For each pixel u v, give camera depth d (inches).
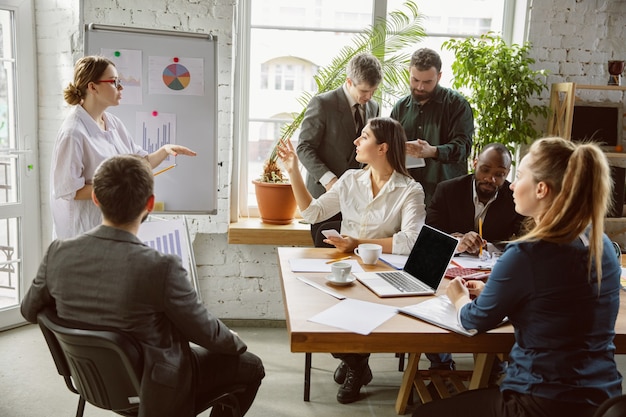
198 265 146.3
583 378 58.7
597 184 58.2
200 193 132.6
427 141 133.4
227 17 135.4
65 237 101.5
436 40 152.9
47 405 103.1
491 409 62.7
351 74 122.4
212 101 130.0
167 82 127.3
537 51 146.6
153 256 61.6
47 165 140.9
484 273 89.5
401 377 121.0
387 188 105.6
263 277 147.9
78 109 101.1
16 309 138.9
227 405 74.1
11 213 136.2
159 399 61.7
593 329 59.8
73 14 132.0
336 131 130.3
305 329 66.2
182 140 129.9
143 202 63.6
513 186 66.7
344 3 148.2
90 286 61.2
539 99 148.1
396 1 148.2
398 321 70.0
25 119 136.7
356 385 108.9
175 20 134.1
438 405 67.4
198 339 64.8
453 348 66.9
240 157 152.4
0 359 121.4
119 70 124.6
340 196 110.6
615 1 144.8
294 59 149.9
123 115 126.7
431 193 134.6
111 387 64.0
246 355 77.5
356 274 88.3
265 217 145.6
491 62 137.2
